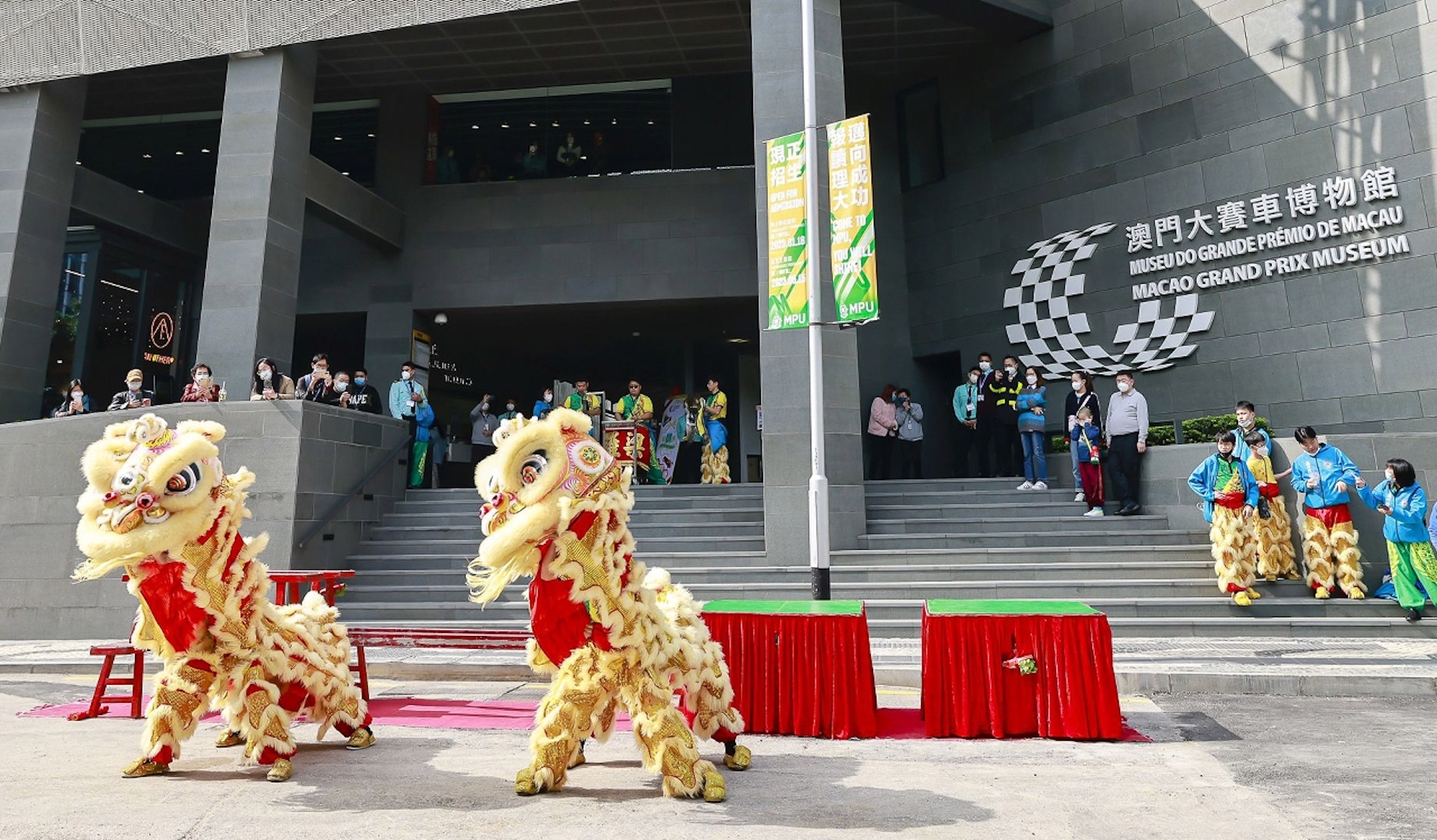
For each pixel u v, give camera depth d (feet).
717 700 14.30
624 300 55.77
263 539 14.80
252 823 11.47
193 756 15.98
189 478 13.52
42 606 34.58
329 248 58.44
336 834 10.96
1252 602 30.42
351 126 60.64
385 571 36.63
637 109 59.00
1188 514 35.78
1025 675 17.63
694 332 62.49
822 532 26.78
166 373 57.26
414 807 12.27
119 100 57.93
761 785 13.57
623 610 12.77
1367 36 43.34
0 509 35.47
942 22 53.16
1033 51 54.39
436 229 57.62
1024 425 42.09
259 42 45.06
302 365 69.41
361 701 16.96
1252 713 19.76
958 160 56.95
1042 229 52.95
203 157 60.49
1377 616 29.86
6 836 10.85
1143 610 30.73
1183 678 22.36
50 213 47.67
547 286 56.39
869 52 56.59
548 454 12.67
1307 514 31.45
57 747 16.84
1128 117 50.44
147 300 57.00
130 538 13.06
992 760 15.46
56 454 35.60
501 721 19.49
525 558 12.78
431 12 43.60
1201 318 46.83
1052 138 53.16
